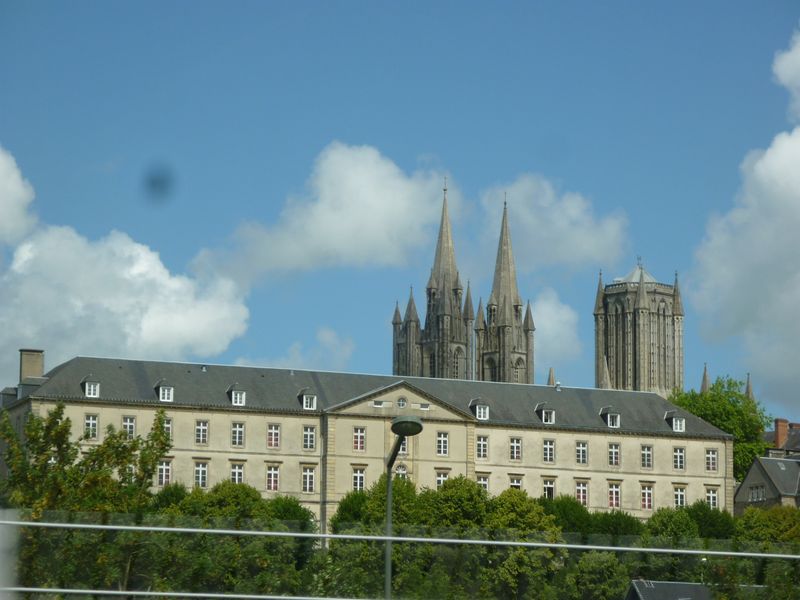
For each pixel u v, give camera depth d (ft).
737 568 249.75
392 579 244.01
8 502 354.95
